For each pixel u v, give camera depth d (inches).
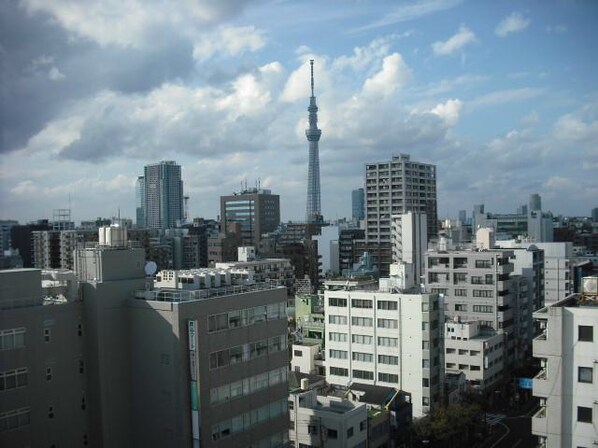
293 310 5334.6
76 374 1744.6
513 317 5123.0
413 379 3545.8
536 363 5187.0
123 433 1797.5
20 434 1600.6
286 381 2071.9
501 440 3663.9
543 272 6048.2
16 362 1600.6
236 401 1866.4
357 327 3752.5
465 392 3836.1
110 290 1797.5
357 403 2780.5
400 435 3117.6
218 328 1822.1
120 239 1982.0
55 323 1700.3
